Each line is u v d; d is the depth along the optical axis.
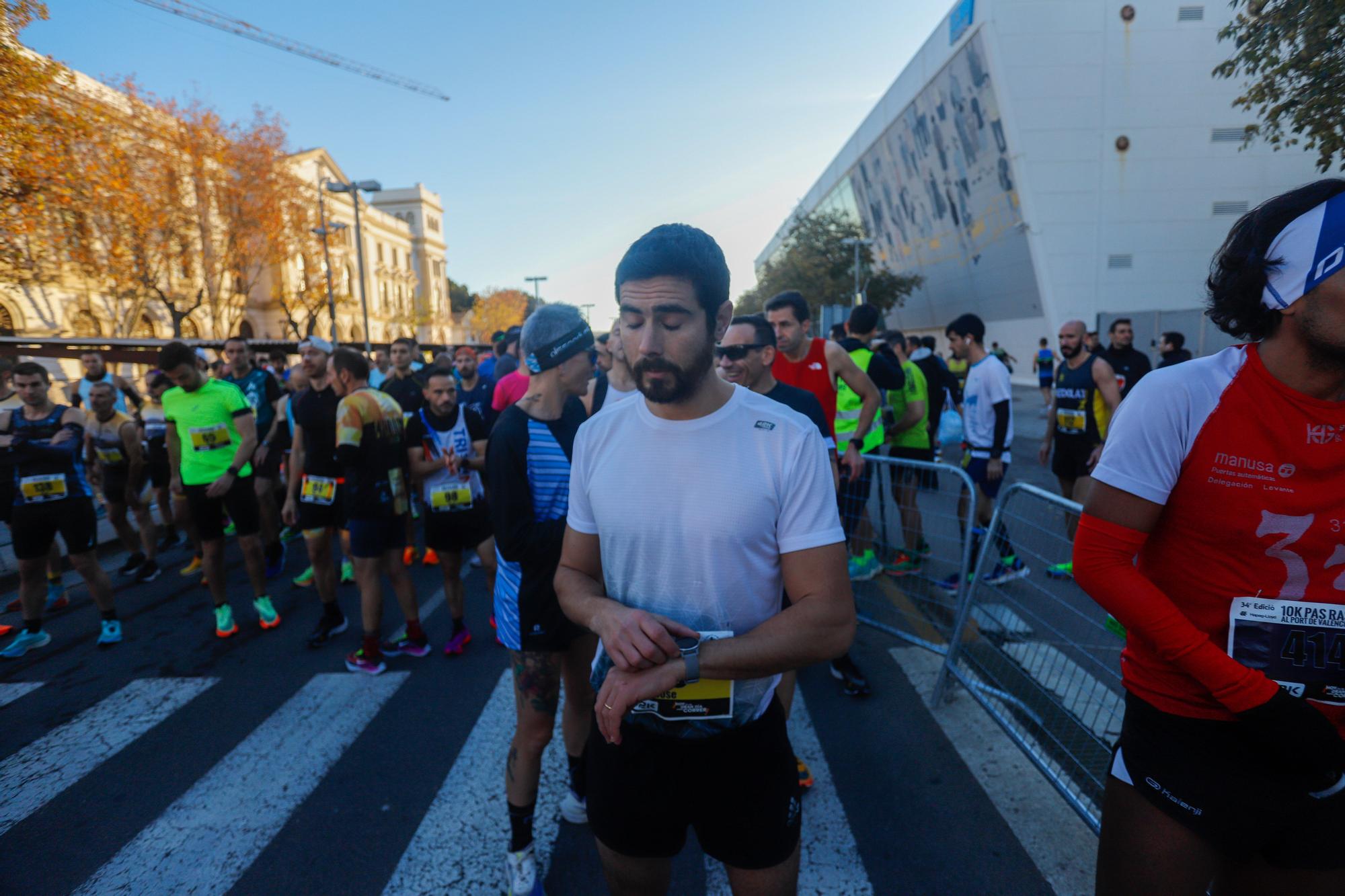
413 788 3.01
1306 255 1.14
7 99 15.57
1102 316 22.17
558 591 1.53
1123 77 30.28
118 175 22.59
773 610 1.42
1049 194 31.48
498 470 2.29
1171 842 1.35
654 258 1.25
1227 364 1.28
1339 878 1.28
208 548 4.67
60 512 4.45
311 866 2.55
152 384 7.15
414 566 6.41
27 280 19.86
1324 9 6.07
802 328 4.00
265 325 44.94
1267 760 1.27
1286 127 30.41
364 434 3.95
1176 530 1.33
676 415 1.37
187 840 2.69
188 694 3.91
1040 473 10.22
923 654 4.18
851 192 53.31
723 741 1.45
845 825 2.69
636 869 1.56
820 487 1.34
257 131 30.61
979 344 5.50
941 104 34.97
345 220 51.91
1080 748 2.73
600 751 1.55
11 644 4.54
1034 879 2.39
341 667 4.23
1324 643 1.25
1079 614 2.66
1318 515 1.21
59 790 3.03
